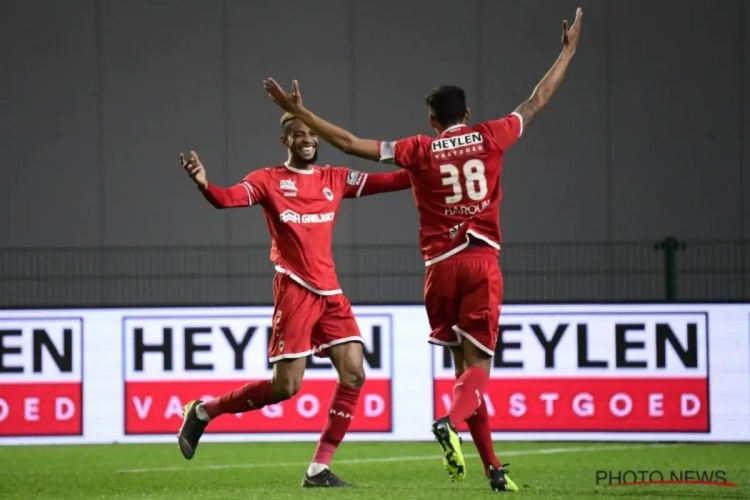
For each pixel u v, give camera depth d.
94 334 36.00
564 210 58.91
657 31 59.09
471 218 21.80
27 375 36.00
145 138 60.09
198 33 60.38
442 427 20.36
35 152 60.12
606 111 59.09
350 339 25.50
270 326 35.66
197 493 24.05
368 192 25.91
